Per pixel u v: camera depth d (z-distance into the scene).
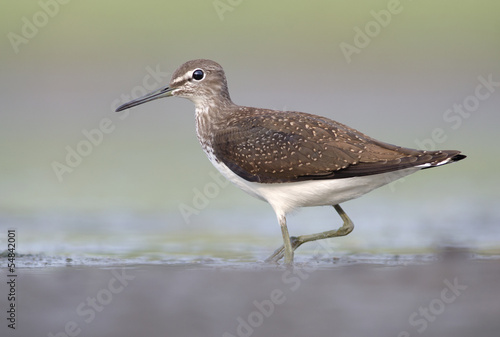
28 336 10.45
